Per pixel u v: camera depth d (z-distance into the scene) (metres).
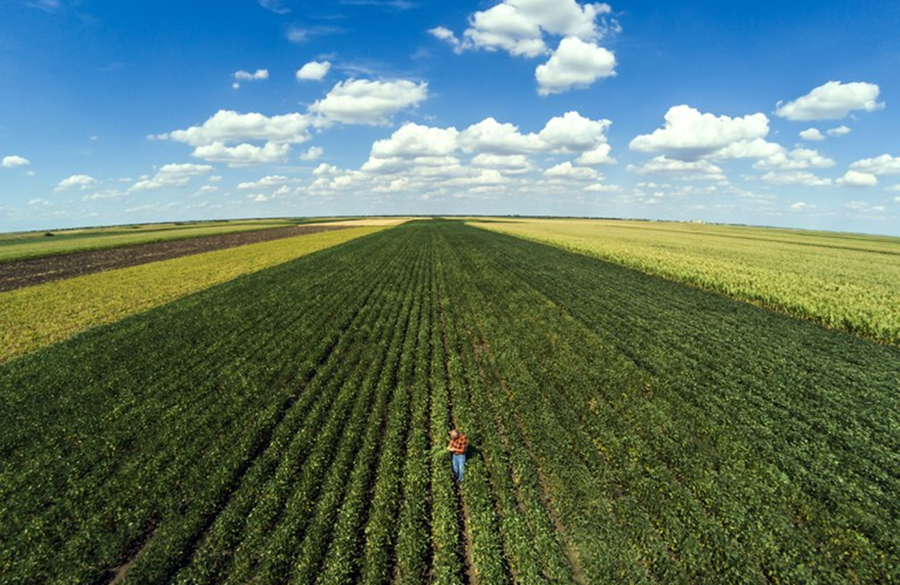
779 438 13.12
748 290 31.09
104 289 35.75
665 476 11.41
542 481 11.71
